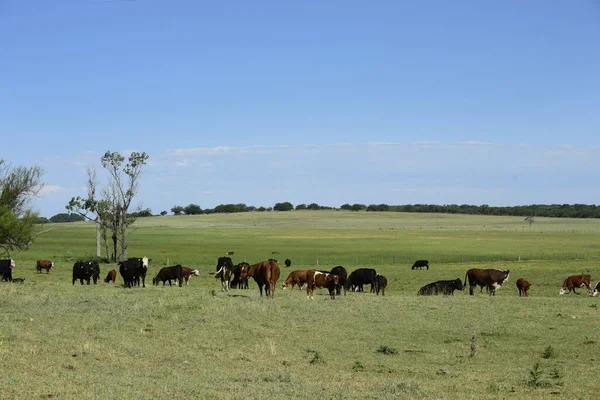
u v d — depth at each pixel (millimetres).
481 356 15898
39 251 80125
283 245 98188
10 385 10914
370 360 15258
